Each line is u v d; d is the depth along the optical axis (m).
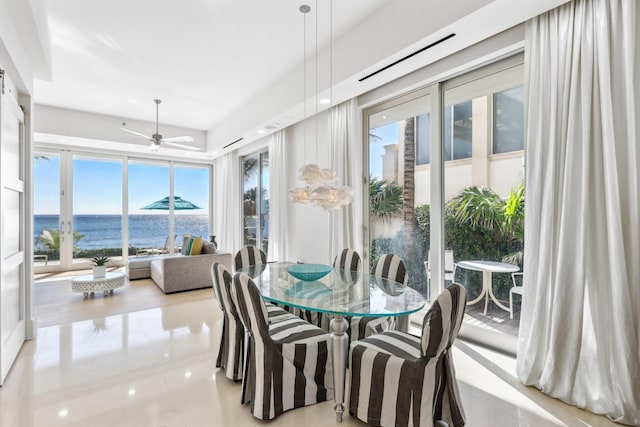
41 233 6.56
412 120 3.66
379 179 4.09
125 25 3.25
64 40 3.52
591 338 2.03
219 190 8.20
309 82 4.01
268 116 4.91
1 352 2.35
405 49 2.82
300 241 5.33
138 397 2.21
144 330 3.44
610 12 2.03
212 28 3.32
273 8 3.01
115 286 4.76
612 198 1.97
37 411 2.04
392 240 3.93
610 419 1.93
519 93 2.74
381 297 2.23
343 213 4.24
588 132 2.09
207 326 3.57
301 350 2.09
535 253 2.36
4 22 2.32
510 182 2.82
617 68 2.01
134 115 6.33
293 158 5.52
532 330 2.31
